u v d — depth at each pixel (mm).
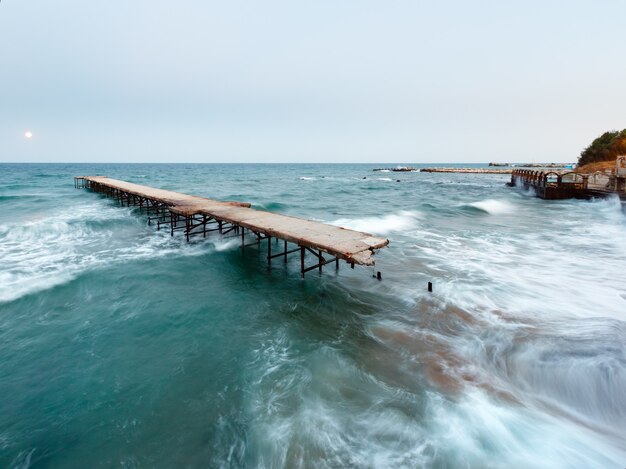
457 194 42656
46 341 7996
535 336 7512
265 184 61156
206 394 6176
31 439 5176
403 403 5766
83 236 18562
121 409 5816
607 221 21609
